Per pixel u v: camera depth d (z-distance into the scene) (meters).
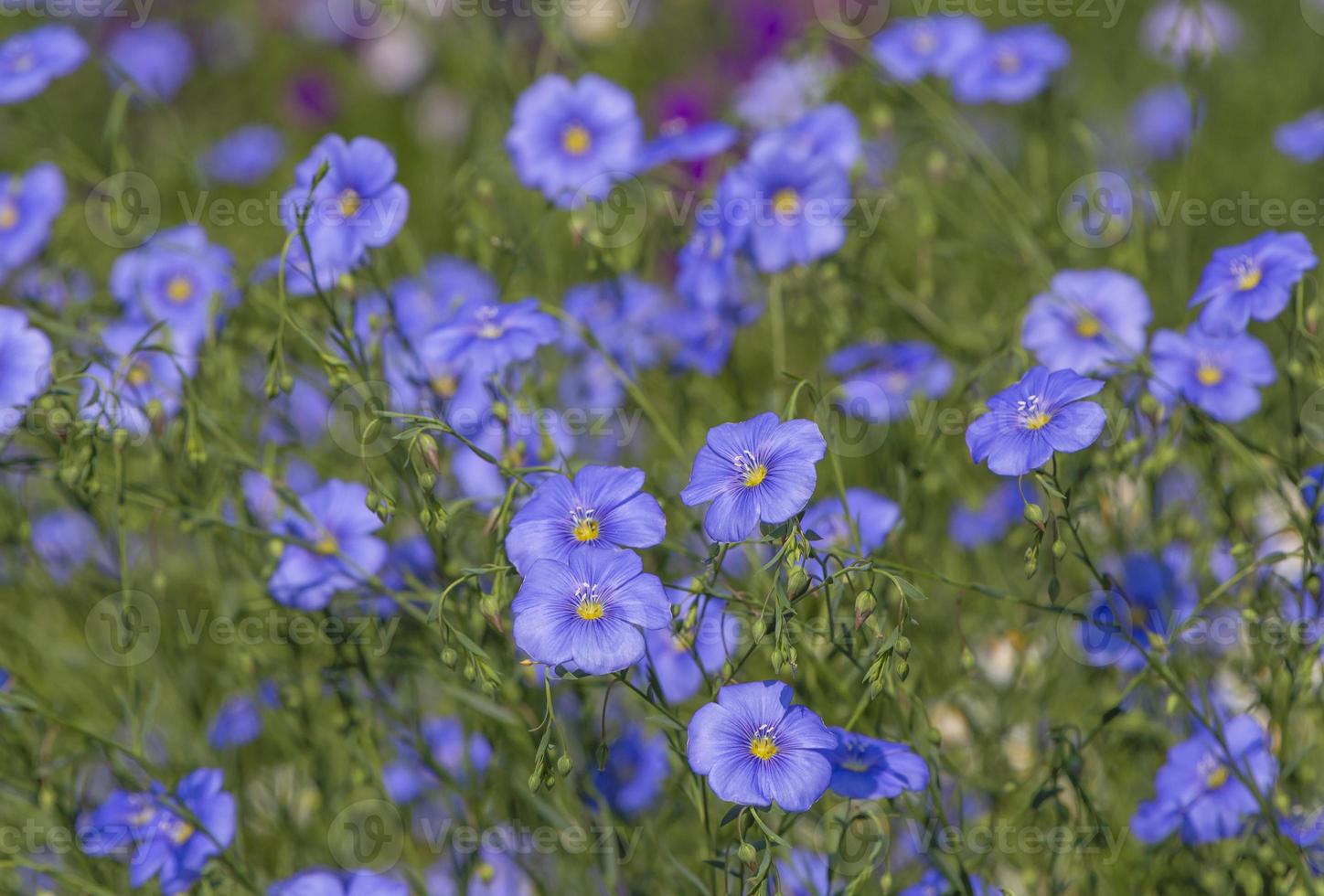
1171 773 3.23
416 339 4.04
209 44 8.15
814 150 4.30
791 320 4.72
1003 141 5.96
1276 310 3.12
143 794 3.39
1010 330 3.77
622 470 2.66
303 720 3.65
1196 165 6.02
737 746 2.46
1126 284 3.65
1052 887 3.18
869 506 3.48
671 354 4.26
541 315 3.37
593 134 4.14
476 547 3.57
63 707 4.17
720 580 3.20
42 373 3.45
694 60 7.29
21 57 4.50
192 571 4.55
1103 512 3.43
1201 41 6.40
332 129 7.48
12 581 4.21
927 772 2.68
